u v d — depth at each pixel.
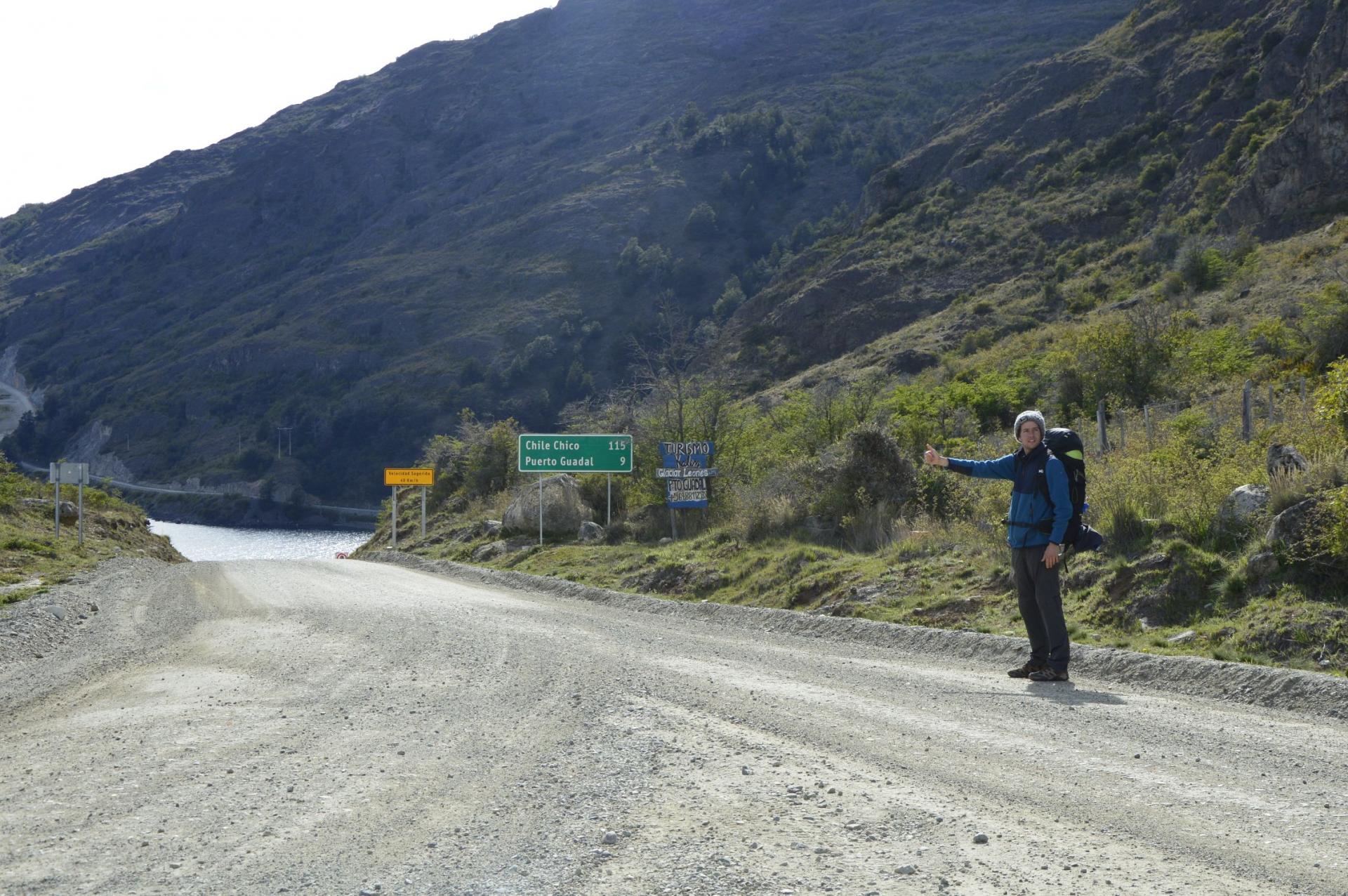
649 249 192.62
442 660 8.41
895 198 96.38
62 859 3.44
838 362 66.88
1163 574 8.48
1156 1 92.44
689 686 6.71
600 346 173.00
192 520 161.88
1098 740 4.86
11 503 30.59
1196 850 3.26
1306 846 3.26
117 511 36.84
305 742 5.32
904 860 3.25
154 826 3.82
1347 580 7.18
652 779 4.32
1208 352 25.58
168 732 5.70
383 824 3.80
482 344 177.00
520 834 3.62
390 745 5.21
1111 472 11.59
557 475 26.45
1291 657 6.64
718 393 26.78
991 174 87.06
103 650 10.43
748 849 3.39
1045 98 91.06
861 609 10.89
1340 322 23.11
